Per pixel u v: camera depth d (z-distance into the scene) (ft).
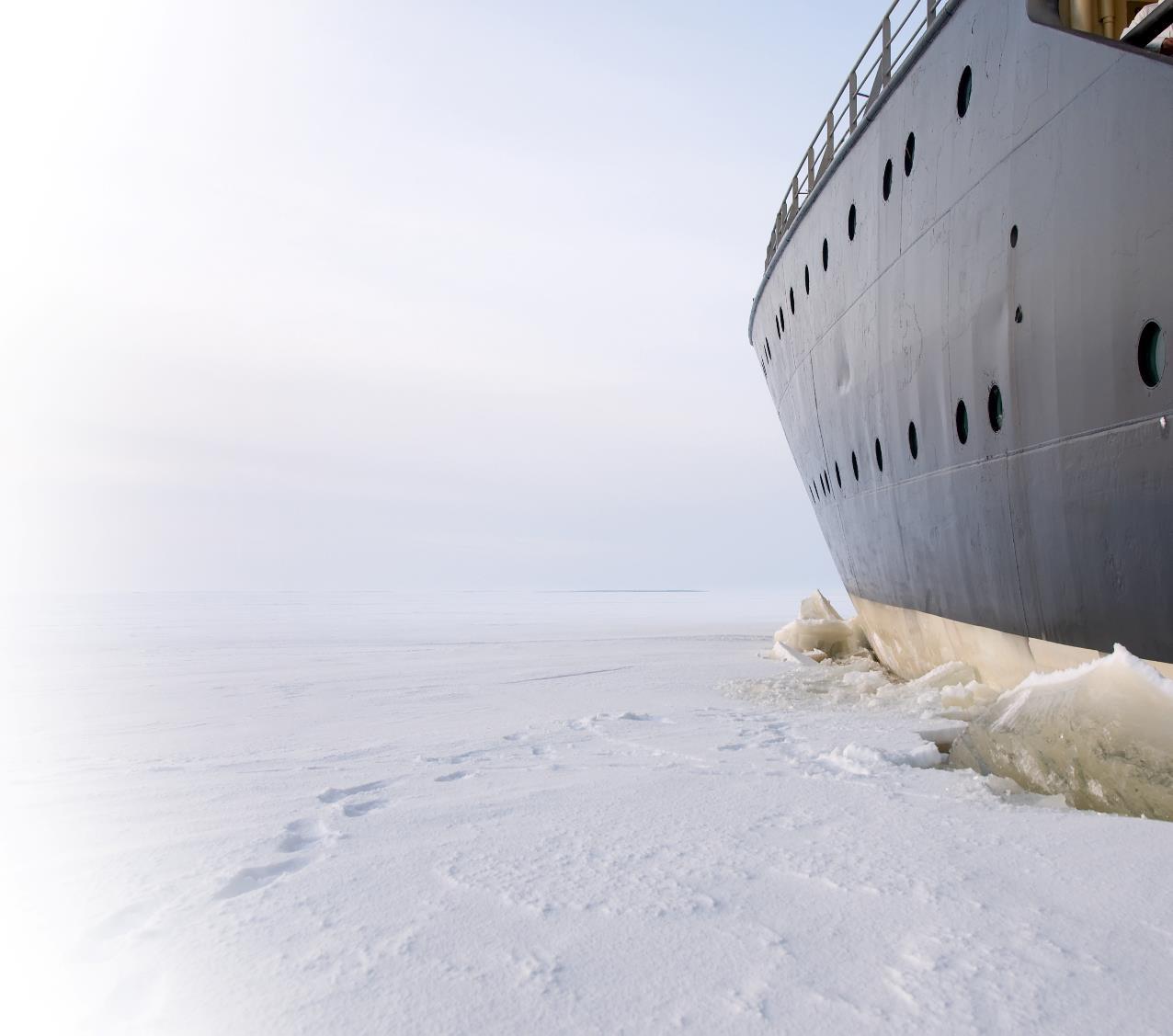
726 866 10.80
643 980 7.48
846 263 31.40
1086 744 14.14
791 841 11.89
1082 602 18.70
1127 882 9.86
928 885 9.86
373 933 8.80
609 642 77.25
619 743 21.49
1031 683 16.47
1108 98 16.29
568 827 13.05
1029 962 7.66
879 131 27.32
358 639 91.86
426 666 54.70
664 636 86.12
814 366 37.24
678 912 9.16
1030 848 11.34
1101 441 17.08
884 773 16.52
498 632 103.71
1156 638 16.57
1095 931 8.39
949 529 25.22
